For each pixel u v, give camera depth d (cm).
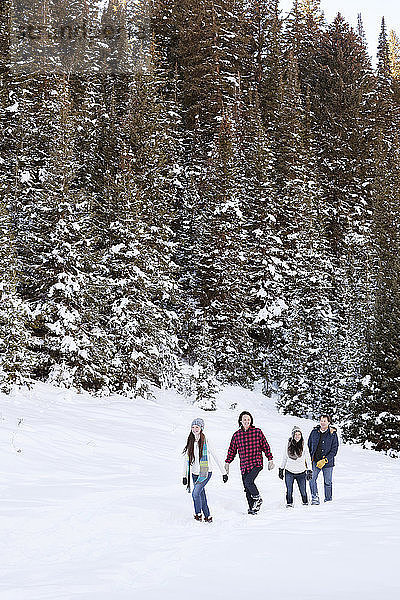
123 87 4191
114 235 2622
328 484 1146
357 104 5262
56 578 569
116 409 2144
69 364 2320
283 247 3619
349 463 1952
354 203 4553
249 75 5381
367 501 1084
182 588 483
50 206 2359
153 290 2727
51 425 1581
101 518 870
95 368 2373
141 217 2752
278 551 596
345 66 5866
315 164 4616
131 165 3030
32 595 497
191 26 4659
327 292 3634
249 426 1010
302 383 3088
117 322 2484
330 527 731
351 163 4756
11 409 1686
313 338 3259
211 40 4572
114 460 1443
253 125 4241
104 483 1166
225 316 3119
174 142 3725
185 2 4919
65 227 2322
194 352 2877
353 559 532
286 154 4172
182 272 3447
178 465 1506
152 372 2647
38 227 2420
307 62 6231
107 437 1656
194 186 3578
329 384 3112
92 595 486
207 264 3206
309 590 438
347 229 4247
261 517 904
